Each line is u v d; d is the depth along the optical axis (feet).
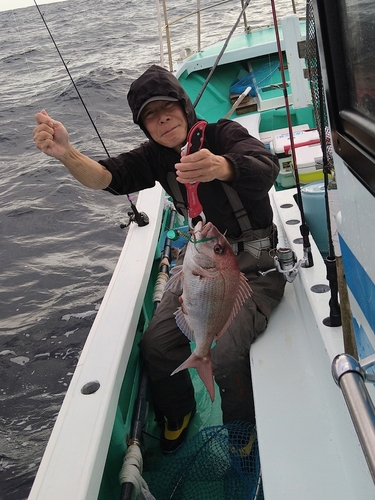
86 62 56.59
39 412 13.00
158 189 12.05
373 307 3.79
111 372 6.51
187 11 67.72
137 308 7.89
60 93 44.62
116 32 73.97
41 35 81.51
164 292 8.02
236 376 7.06
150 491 7.13
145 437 7.78
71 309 17.69
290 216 9.22
